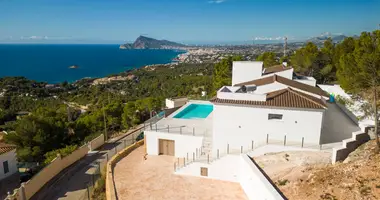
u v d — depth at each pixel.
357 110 24.80
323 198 13.10
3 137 31.91
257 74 29.09
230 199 17.45
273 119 19.62
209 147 22.12
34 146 31.38
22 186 19.95
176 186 19.14
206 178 20.36
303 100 19.66
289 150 18.52
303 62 46.97
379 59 17.39
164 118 28.95
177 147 24.00
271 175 16.47
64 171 25.77
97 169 25.50
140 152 26.28
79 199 20.30
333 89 31.72
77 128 39.56
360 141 17.45
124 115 42.19
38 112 41.91
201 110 33.28
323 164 16.39
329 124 23.05
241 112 19.81
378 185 12.59
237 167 19.42
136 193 18.20
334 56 45.56
